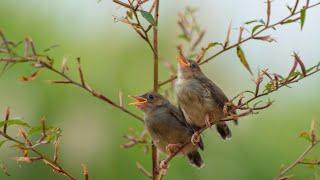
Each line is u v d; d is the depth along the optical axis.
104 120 14.06
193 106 10.63
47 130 7.86
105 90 14.36
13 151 13.30
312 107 14.28
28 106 14.03
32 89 14.02
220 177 13.61
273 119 14.11
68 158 13.91
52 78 14.04
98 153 13.91
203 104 10.58
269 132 14.01
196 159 10.58
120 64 14.75
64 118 14.04
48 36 14.63
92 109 14.09
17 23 14.63
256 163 13.73
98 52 14.78
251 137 13.93
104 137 13.97
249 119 14.09
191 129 10.70
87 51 14.70
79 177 13.86
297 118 14.11
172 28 15.13
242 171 13.66
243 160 13.76
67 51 14.50
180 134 10.65
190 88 10.61
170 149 10.38
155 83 8.59
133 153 13.70
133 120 13.91
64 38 14.69
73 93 14.09
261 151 13.83
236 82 15.28
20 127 8.69
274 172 13.63
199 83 10.63
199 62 8.88
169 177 13.28
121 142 13.87
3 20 14.59
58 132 7.88
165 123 10.63
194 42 10.62
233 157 13.79
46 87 14.03
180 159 13.42
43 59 7.96
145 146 9.52
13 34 14.52
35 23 14.69
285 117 14.09
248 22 8.27
